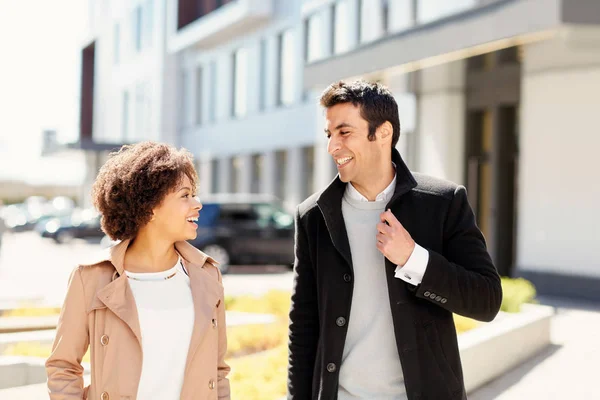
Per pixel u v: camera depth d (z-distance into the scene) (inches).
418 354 87.7
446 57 402.3
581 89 433.1
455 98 535.5
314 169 773.9
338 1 705.6
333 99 92.1
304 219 97.5
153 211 85.3
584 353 272.7
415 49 414.3
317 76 516.1
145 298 84.5
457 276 85.6
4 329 243.0
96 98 1649.9
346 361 91.5
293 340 97.9
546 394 213.9
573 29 327.6
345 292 91.7
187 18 1075.9
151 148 86.8
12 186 2696.9
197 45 1024.9
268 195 857.5
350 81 93.4
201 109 1066.1
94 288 83.2
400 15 544.4
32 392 154.4
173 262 89.5
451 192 92.6
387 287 90.5
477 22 369.4
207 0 1043.9
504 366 244.4
